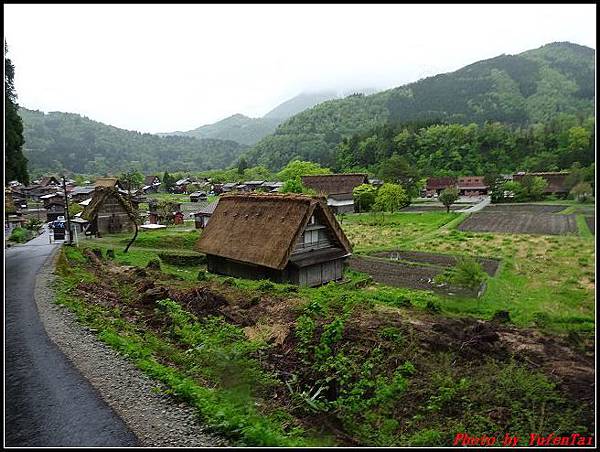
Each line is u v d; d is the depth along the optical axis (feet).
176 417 24.44
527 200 220.23
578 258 92.68
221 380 30.35
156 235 111.24
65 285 50.03
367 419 28.60
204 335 40.14
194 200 246.27
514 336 42.24
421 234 135.23
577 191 203.41
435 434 26.32
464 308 55.01
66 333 35.88
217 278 69.56
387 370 34.32
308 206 68.49
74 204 151.84
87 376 28.78
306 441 23.81
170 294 51.93
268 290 58.29
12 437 22.12
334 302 51.21
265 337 41.65
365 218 178.29
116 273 64.08
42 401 25.62
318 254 71.41
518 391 31.01
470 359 36.37
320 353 36.09
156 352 34.65
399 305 53.06
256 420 24.76
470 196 263.08
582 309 58.08
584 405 29.40
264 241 69.51
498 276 79.15
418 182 237.66
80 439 22.04
